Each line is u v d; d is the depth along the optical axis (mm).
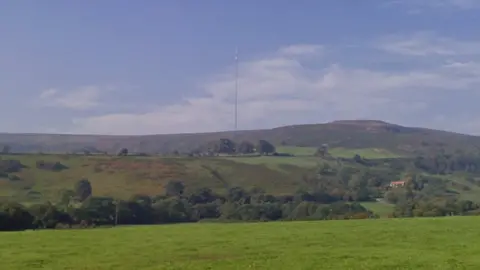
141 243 49156
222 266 39219
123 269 38406
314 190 177875
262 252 44875
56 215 104938
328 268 38375
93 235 54469
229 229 59125
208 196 164750
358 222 64438
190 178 192000
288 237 52469
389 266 38938
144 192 168250
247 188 180750
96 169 198125
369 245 47969
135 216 124875
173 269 38250
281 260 41344
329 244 48594
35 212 102750
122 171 196750
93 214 115500
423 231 55250
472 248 45750
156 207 132875
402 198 162750
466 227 57781
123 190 171375
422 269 37906
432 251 44656
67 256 43031
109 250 45594
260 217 139250
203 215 141125
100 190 170250
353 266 38969
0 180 173000
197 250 45719
